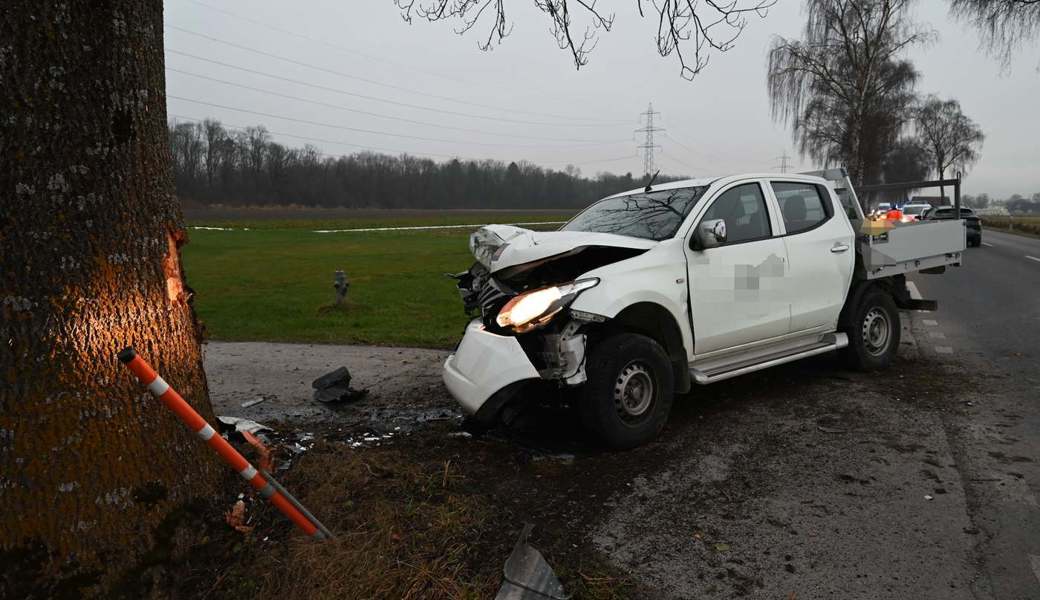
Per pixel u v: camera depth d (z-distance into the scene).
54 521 2.58
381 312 11.14
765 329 5.07
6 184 2.54
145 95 2.94
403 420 5.07
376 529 3.10
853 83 35.19
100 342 2.73
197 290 14.55
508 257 4.30
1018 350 6.98
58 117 2.61
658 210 5.02
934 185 7.12
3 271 2.54
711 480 3.83
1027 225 42.72
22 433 2.55
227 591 2.75
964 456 4.09
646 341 4.26
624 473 3.94
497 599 2.63
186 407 2.60
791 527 3.27
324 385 5.78
